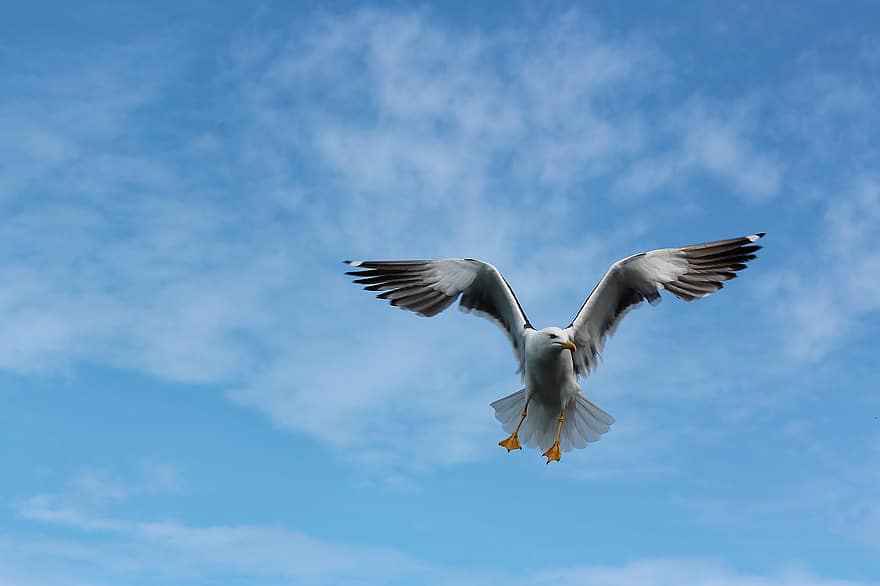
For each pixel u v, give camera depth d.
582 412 11.88
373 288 12.27
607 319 11.93
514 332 11.84
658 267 11.79
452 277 12.05
